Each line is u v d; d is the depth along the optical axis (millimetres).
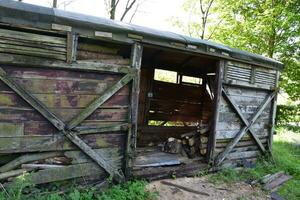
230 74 5578
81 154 3861
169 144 6102
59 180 3703
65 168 3730
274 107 6734
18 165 3441
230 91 5715
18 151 3400
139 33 4035
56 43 3500
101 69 3854
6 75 3262
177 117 7934
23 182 3342
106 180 4047
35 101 3449
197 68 7727
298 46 10906
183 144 6078
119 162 4223
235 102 5824
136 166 4863
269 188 5113
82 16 3768
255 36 10719
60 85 3635
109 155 4113
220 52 5172
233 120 5844
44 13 3318
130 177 4293
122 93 4148
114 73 4016
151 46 4320
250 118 6180
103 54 3977
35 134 3508
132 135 4227
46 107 3545
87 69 3754
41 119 3537
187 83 7988
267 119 6742
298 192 5105
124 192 3900
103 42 3959
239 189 4895
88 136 3918
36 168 3541
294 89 10867
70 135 3695
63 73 3645
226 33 11430
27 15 3221
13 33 3248
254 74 6051
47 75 3543
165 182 4641
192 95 8109
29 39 3338
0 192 3227
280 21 10164
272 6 10789
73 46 3594
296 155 8680
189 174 5105
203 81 8242
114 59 4039
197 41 4762
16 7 3166
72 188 3752
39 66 3457
